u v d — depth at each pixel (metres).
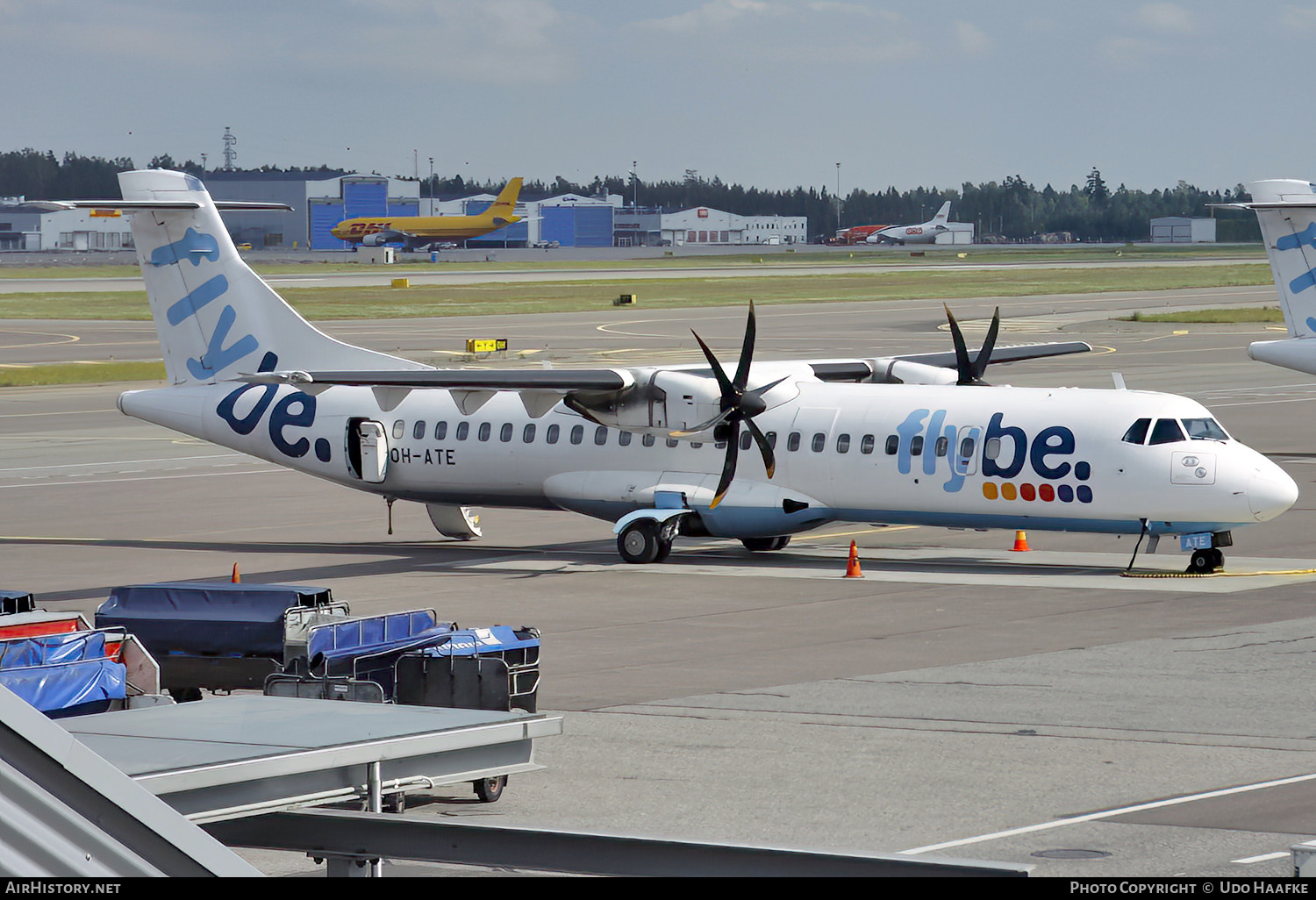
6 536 126.81
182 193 124.12
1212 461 94.31
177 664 64.25
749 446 108.81
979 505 101.56
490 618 87.88
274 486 159.88
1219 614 83.62
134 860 24.89
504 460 116.62
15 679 50.25
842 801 50.31
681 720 62.34
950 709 63.25
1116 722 60.25
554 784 53.16
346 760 38.75
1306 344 145.25
